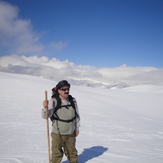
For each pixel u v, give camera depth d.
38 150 4.61
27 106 13.55
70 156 3.47
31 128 7.41
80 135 6.87
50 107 3.23
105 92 39.81
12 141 5.47
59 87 3.28
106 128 8.70
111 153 4.70
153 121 13.75
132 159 4.31
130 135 7.54
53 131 3.33
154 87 83.81
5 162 3.72
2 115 9.95
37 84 26.47
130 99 32.31
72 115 3.34
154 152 5.11
